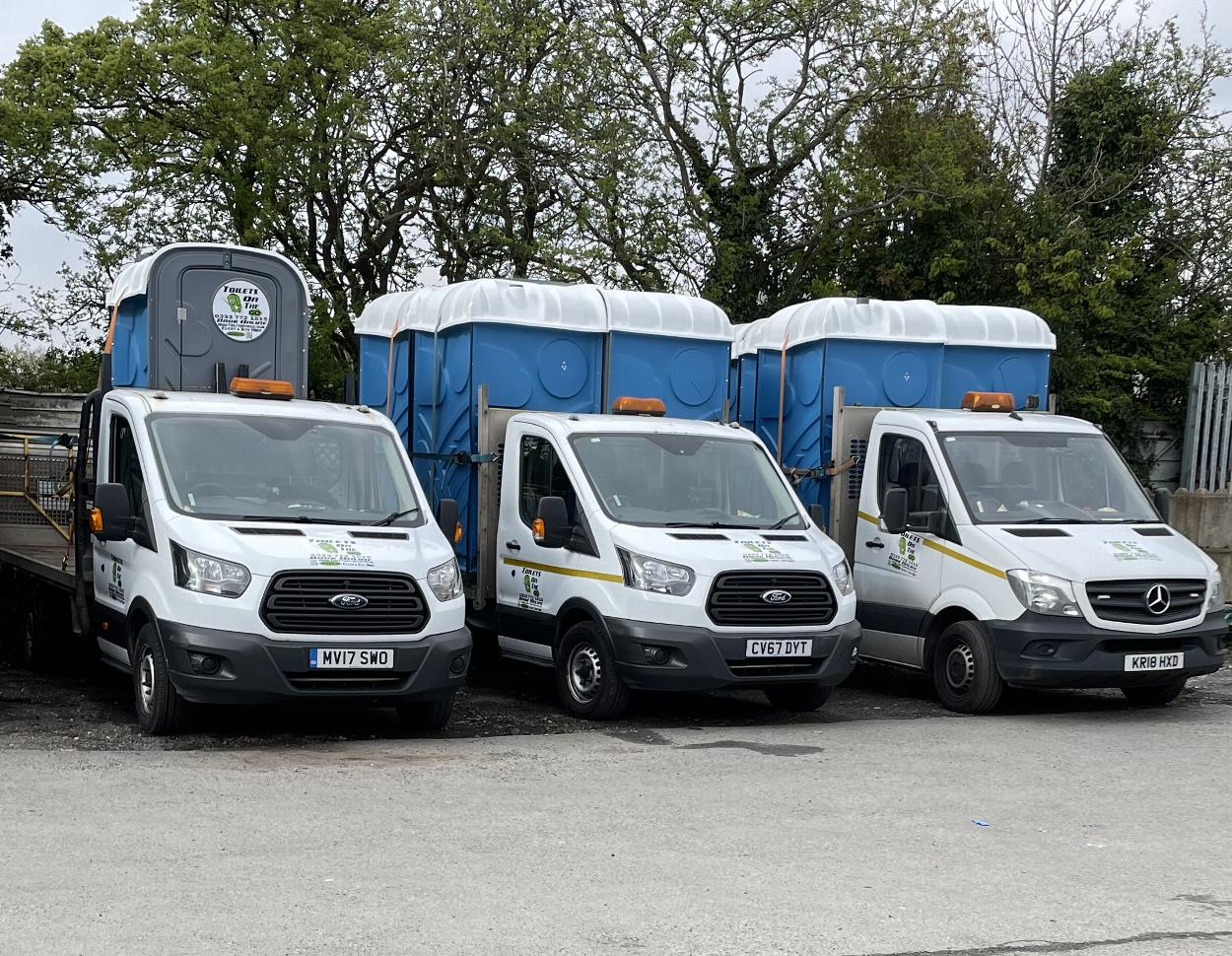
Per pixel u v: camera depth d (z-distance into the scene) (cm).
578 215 2755
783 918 567
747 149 2900
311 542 975
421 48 2833
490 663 1476
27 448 1420
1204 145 2825
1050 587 1132
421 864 638
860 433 1366
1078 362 2258
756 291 2897
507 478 1245
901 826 738
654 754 948
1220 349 2392
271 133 2834
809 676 1097
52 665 1353
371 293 3119
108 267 2986
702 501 1170
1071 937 551
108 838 672
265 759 900
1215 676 1438
